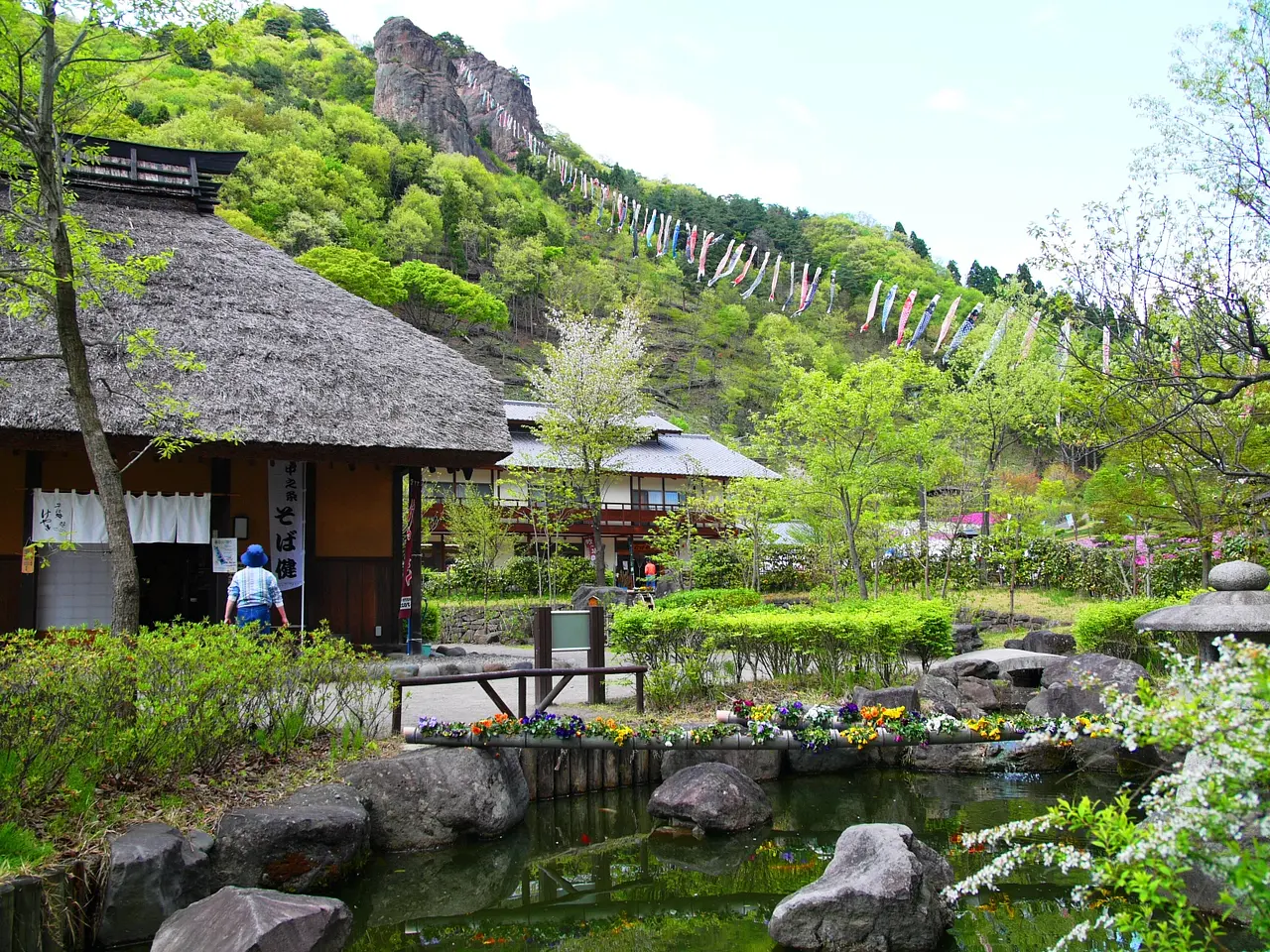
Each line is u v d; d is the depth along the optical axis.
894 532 14.98
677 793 6.49
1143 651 10.13
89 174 12.88
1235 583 5.27
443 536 25.36
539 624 8.30
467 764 6.05
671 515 25.42
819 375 12.78
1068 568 18.55
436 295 56.91
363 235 58.28
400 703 6.73
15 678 4.62
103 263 6.48
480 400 12.31
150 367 10.06
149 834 4.51
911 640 9.83
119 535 5.80
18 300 7.75
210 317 11.10
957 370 26.48
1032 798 6.98
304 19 100.44
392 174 69.44
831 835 6.23
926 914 4.43
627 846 6.09
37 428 9.09
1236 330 7.89
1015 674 10.16
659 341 64.25
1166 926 2.64
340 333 11.95
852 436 12.79
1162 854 2.43
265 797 5.37
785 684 9.20
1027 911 4.77
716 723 6.94
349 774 5.80
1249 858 2.38
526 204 75.81
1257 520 10.62
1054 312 8.89
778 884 5.43
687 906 5.12
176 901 4.34
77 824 4.60
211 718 5.34
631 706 8.33
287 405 10.44
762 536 19.56
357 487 12.73
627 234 75.69
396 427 10.89
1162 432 8.85
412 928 4.86
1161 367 7.72
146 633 5.49
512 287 65.81
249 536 12.09
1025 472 29.41
